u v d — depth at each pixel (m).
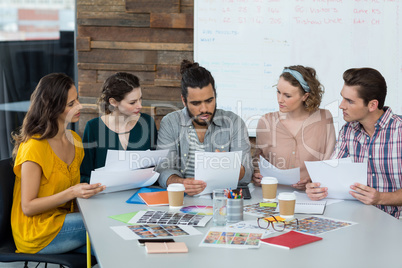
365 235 1.70
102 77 3.73
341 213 1.98
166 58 3.65
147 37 3.65
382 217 1.92
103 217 1.94
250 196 2.22
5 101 3.88
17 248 2.25
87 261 2.04
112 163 2.30
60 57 3.87
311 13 3.45
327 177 2.16
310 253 1.53
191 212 1.99
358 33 3.43
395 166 2.33
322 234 1.71
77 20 3.69
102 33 3.69
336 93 3.50
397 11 3.38
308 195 2.18
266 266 1.43
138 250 1.57
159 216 1.94
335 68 3.48
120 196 2.28
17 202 2.29
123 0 3.63
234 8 3.50
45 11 3.81
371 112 2.33
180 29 3.61
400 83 3.43
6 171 2.32
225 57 3.55
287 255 1.52
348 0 3.41
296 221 1.86
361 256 1.51
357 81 2.27
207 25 3.53
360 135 2.41
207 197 2.24
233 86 3.57
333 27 3.44
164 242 1.61
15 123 3.91
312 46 3.48
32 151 2.22
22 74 3.87
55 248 2.22
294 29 3.47
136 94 2.59
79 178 2.49
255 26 3.50
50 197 2.20
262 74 3.54
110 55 3.70
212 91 2.39
